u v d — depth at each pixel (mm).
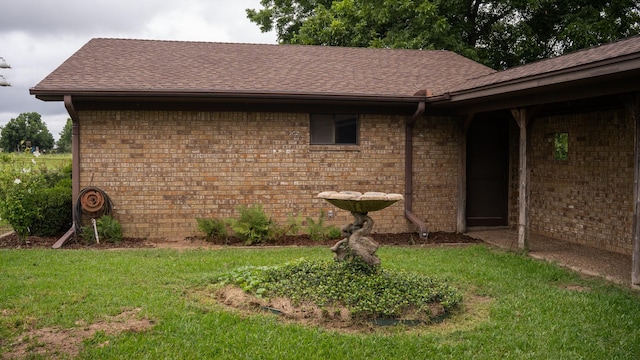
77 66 10195
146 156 10047
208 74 10398
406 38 17406
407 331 5203
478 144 11789
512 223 11875
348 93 9891
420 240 10328
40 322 5105
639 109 6566
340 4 19125
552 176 10859
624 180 8930
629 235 8844
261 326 5145
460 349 4727
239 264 7777
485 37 19375
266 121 10367
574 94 7281
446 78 11516
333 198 6102
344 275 6086
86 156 9906
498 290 6613
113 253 8578
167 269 7344
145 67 10508
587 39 16312
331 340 4844
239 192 10328
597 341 4949
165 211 10133
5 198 9406
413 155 11016
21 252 8531
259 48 12617
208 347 4621
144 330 4961
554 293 6473
